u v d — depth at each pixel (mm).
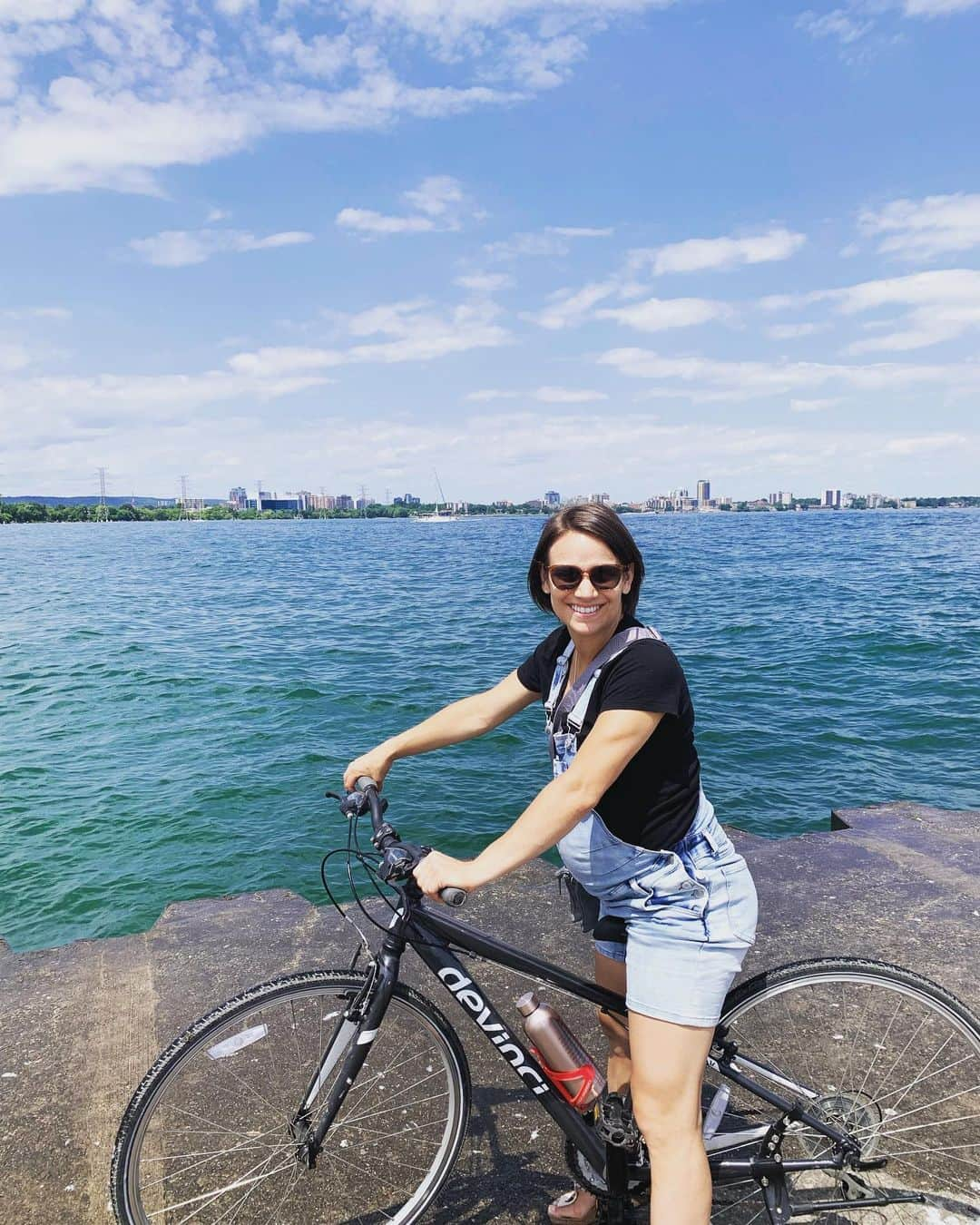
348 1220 2221
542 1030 2037
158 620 24016
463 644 18344
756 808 8070
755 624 19578
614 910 1993
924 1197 2158
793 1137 2168
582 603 1931
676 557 48156
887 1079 2498
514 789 8672
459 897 1814
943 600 23938
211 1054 1957
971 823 4891
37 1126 2611
